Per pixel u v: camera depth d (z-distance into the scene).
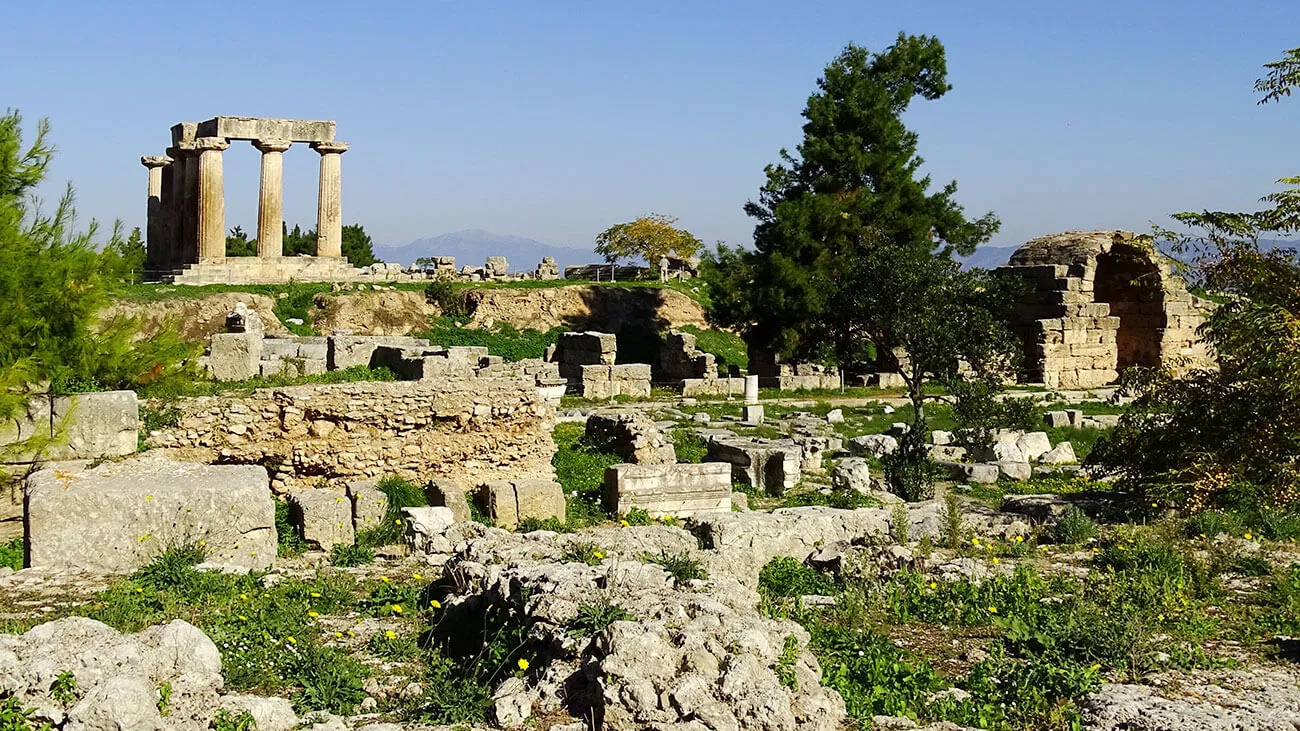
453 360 25.53
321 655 9.59
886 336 31.66
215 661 8.71
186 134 60.31
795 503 21.64
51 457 17.56
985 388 29.14
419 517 16.27
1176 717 8.77
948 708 9.27
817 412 38.06
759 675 8.28
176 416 19.25
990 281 32.81
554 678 8.65
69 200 20.70
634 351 56.25
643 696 8.00
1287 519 17.91
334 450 20.02
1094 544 16.48
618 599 9.59
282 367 27.17
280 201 60.22
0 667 7.91
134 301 49.66
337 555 15.24
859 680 9.84
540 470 21.55
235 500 14.30
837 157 52.03
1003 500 21.48
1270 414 19.44
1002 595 12.92
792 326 50.12
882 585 13.40
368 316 54.34
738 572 13.84
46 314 19.75
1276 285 20.81
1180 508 19.22
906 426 32.94
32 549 13.48
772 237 51.31
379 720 8.62
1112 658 10.73
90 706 7.60
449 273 63.34
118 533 13.77
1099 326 48.78
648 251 77.81
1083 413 40.09
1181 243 22.09
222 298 52.44
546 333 56.38
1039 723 9.15
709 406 38.75
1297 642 11.69
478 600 10.98
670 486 20.12
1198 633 11.99
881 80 53.94
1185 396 20.62
